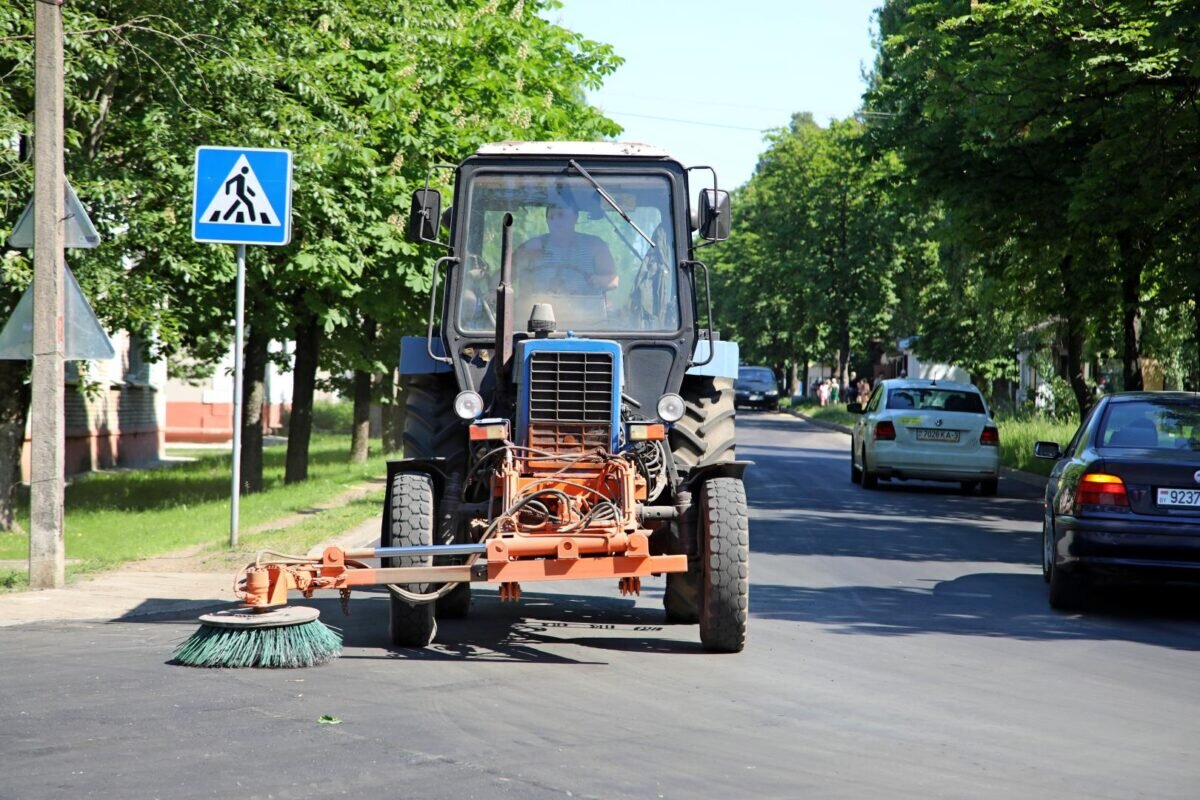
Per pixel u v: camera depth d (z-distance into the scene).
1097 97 22.91
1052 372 46.22
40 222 13.14
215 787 6.17
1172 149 23.28
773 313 90.75
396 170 23.34
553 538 9.30
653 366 10.84
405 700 8.16
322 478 29.61
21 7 16.92
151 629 10.83
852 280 79.31
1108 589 14.66
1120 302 29.20
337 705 7.97
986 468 27.22
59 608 11.90
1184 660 10.45
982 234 28.81
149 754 6.77
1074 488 12.84
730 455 11.34
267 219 15.02
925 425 27.27
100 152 19.75
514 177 11.08
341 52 23.17
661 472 10.11
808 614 12.26
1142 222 24.72
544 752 6.94
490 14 27.05
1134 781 6.73
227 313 24.75
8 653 9.66
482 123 24.69
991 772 6.83
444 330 10.98
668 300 10.95
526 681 8.86
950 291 53.09
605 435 9.98
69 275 13.27
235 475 15.84
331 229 22.67
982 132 24.02
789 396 100.88
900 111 29.02
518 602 12.70
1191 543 12.32
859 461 28.97
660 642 10.57
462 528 10.34
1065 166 26.73
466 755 6.82
